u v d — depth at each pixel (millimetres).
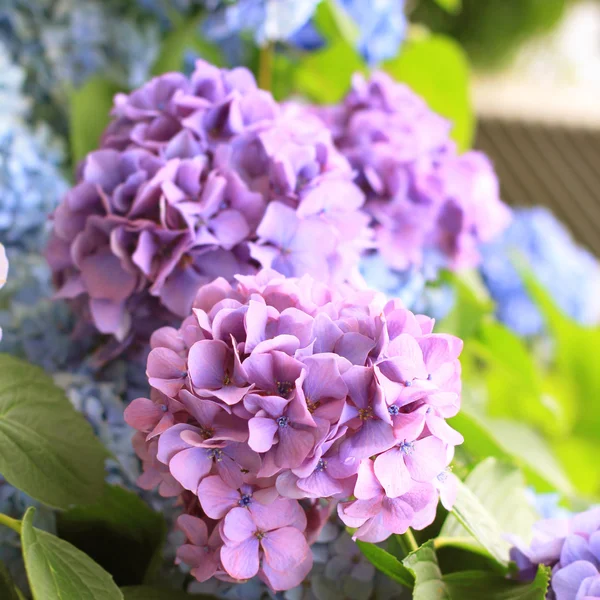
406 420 789
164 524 900
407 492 796
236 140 919
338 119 1063
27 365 888
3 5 1167
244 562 792
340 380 785
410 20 2318
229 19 1122
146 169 914
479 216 1064
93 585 811
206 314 812
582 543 838
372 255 1008
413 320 812
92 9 1184
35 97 1210
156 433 794
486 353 1229
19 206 1052
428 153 1051
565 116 2480
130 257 913
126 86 1215
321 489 784
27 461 858
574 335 1380
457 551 897
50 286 1038
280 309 820
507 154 2186
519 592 840
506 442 1098
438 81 1466
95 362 958
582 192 2049
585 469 1424
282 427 789
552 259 1538
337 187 917
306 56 1318
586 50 2695
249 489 799
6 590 839
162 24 1266
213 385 798
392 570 844
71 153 1218
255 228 907
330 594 877
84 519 915
